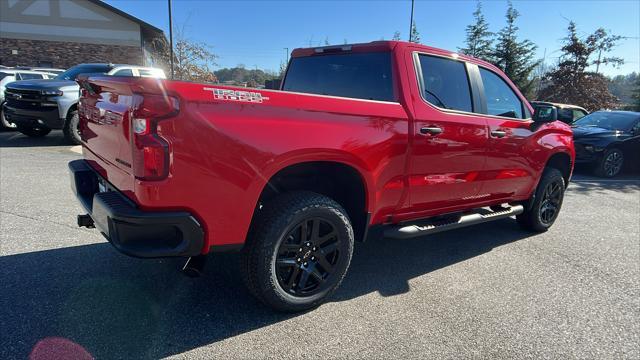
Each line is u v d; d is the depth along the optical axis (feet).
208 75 73.61
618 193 27.40
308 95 9.16
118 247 7.66
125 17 90.12
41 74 42.11
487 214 14.19
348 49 12.58
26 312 9.20
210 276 11.44
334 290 10.29
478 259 14.14
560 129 16.85
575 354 8.91
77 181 10.51
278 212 9.04
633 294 11.94
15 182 19.95
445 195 12.68
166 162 7.50
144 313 9.47
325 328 9.36
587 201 24.31
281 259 9.31
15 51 86.12
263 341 8.73
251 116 8.31
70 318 9.09
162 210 7.71
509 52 92.79
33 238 13.37
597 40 73.41
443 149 11.91
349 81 12.45
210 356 8.15
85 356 7.89
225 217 8.29
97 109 9.52
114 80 7.98
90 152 10.69
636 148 34.45
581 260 14.44
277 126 8.60
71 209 16.38
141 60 93.56
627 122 35.73
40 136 34.35
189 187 7.80
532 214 16.81
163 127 7.46
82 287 10.44
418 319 9.95
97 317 9.21
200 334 8.83
